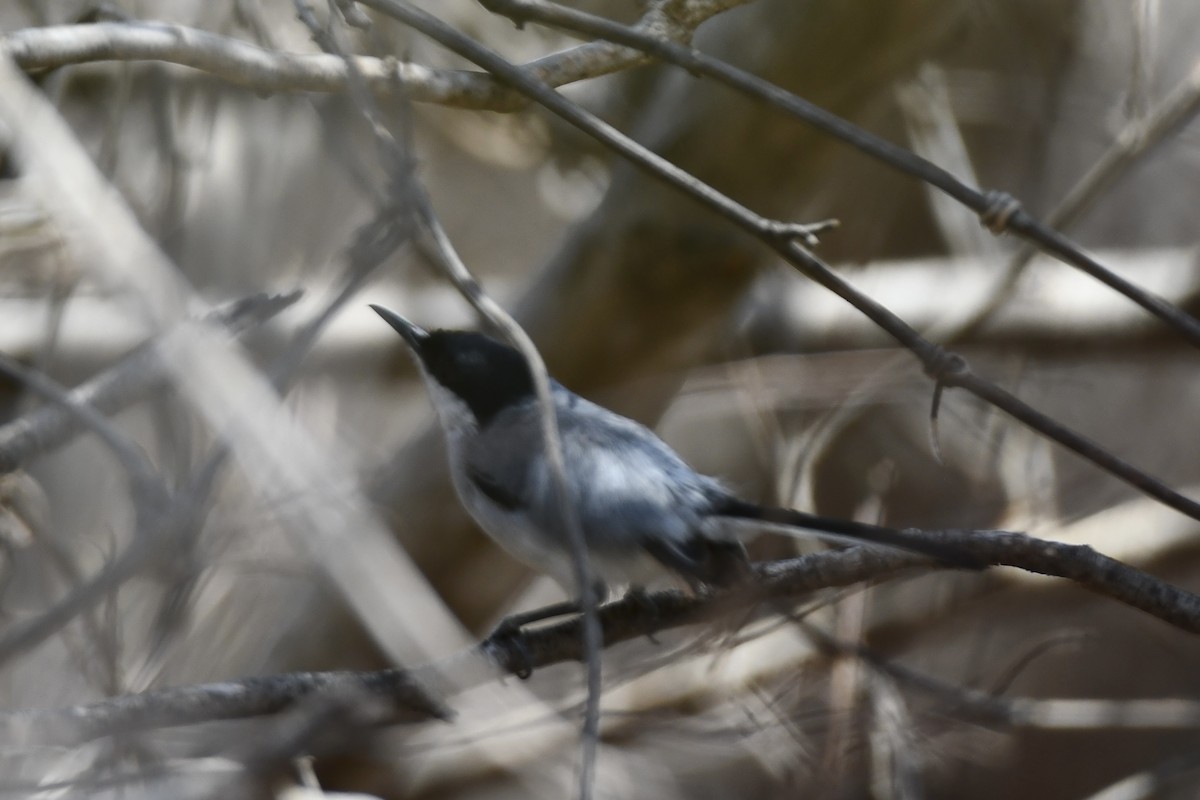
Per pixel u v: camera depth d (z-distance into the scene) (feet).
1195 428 49.42
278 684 20.57
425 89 22.26
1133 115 39.58
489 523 27.17
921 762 34.27
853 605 33.60
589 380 42.55
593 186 45.83
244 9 26.76
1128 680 44.62
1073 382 45.09
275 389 17.40
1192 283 46.32
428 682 21.31
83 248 20.25
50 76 23.52
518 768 35.45
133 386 21.43
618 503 25.23
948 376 20.36
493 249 49.75
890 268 47.16
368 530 16.15
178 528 17.11
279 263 39.60
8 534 24.79
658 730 33.88
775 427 41.06
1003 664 43.19
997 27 47.01
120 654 23.17
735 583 24.00
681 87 38.37
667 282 39.99
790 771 34.30
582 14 20.95
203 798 24.71
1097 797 39.37
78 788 19.98
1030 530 42.09
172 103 35.70
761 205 39.78
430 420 38.37
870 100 39.09
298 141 40.16
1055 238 20.15
